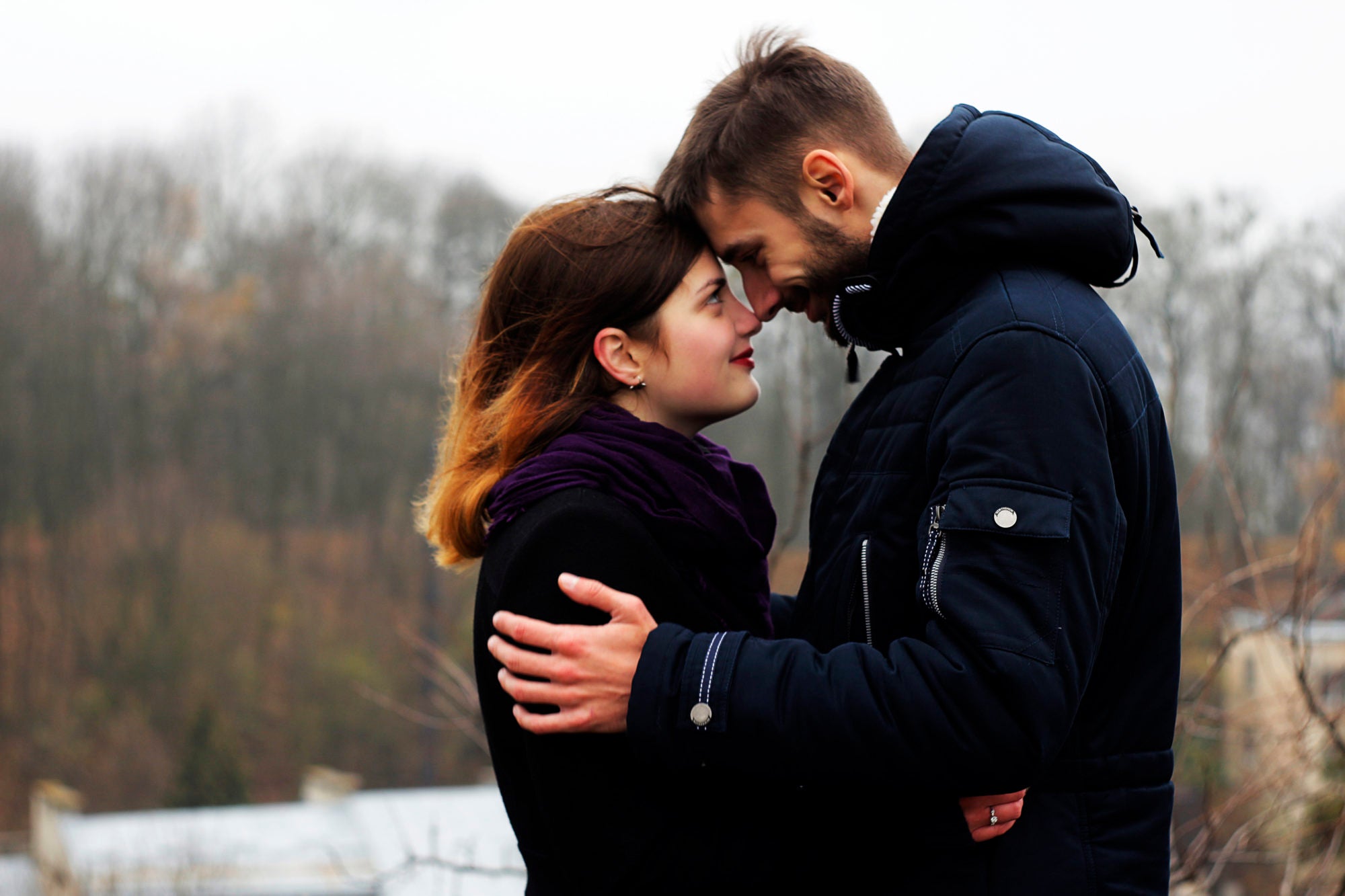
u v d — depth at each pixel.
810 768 1.23
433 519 1.64
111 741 22.39
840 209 1.51
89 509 25.41
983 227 1.35
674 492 1.48
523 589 1.39
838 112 1.51
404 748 22.20
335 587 25.39
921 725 1.18
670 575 1.43
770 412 10.03
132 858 13.37
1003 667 1.17
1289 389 8.23
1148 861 1.35
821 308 1.58
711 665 1.26
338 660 23.98
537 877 1.50
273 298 27.97
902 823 1.36
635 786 1.36
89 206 27.44
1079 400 1.25
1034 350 1.26
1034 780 1.20
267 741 22.34
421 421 27.44
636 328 1.58
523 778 1.50
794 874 1.38
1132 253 1.41
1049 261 1.36
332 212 29.62
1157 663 1.39
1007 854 1.33
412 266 29.67
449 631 19.72
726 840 1.36
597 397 1.59
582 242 1.58
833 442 1.51
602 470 1.46
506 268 1.63
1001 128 1.38
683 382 1.58
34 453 25.08
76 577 24.41
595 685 1.31
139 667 23.50
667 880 1.36
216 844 13.30
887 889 1.40
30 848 18.22
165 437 26.52
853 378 1.65
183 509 26.03
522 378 1.58
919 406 1.35
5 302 25.42
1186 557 3.13
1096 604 1.23
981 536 1.22
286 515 26.58
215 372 27.16
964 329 1.33
